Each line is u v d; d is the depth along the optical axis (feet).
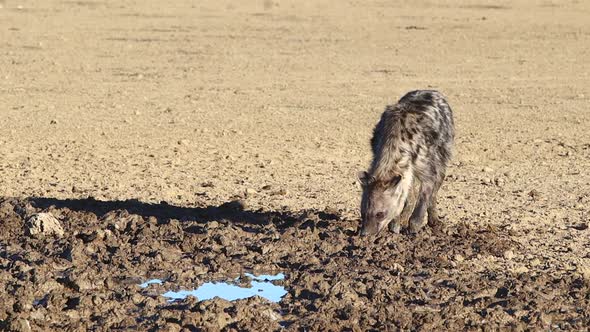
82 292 119.24
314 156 220.84
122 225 146.61
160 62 394.52
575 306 116.26
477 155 224.74
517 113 288.71
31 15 543.39
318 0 643.86
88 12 563.89
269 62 396.37
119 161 209.87
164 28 503.61
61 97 310.04
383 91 330.54
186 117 274.98
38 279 121.90
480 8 599.16
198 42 453.99
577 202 173.78
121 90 326.24
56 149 223.51
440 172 143.84
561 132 258.16
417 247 137.08
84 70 371.35
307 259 132.05
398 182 131.54
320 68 382.22
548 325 110.22
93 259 132.16
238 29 503.20
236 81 348.79
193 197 175.22
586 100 314.35
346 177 196.65
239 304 113.29
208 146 230.68
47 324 107.96
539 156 224.53
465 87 339.36
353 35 483.10
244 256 133.90
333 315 112.37
